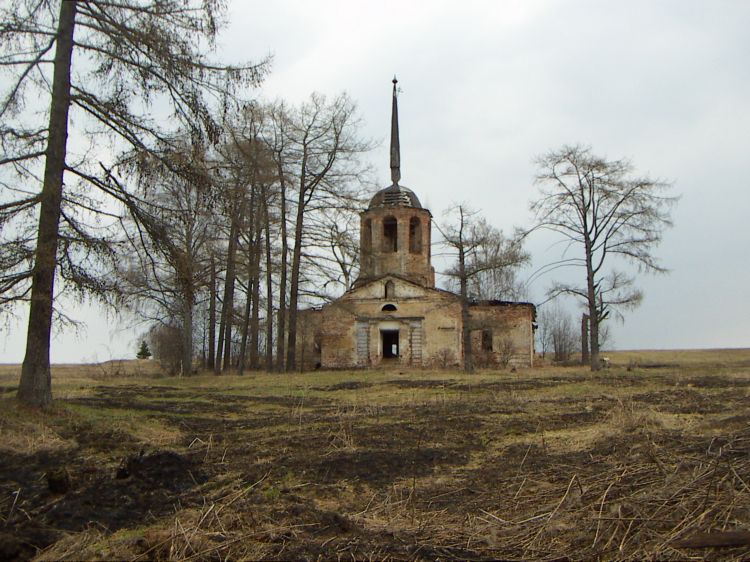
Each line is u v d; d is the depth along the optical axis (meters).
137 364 48.78
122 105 13.63
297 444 11.41
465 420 14.09
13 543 5.96
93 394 20.20
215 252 30.58
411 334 42.31
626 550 5.54
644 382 23.23
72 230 13.39
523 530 6.39
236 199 17.11
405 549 5.88
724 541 5.28
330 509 7.59
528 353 44.56
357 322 42.94
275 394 21.55
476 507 7.35
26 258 12.71
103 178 13.69
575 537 6.01
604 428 11.82
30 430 11.38
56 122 13.20
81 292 13.39
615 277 33.72
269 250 33.75
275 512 7.23
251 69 13.98
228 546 6.07
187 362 32.81
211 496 7.97
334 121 34.28
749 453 7.75
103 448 10.82
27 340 13.06
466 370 35.31
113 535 6.56
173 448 11.23
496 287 37.16
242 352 33.31
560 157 32.78
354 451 10.69
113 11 13.41
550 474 8.60
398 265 43.06
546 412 15.09
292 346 35.22
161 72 13.49
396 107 46.66
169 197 16.25
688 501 6.28
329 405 18.12
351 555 5.75
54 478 7.99
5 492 7.95
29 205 12.84
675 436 10.25
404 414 15.51
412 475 9.16
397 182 45.78
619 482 7.52
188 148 14.11
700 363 41.09
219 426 13.96
